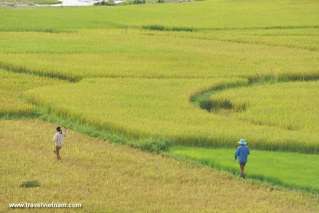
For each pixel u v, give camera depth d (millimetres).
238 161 84438
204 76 144750
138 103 118125
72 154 89125
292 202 74438
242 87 136750
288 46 184125
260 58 165750
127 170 83312
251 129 102812
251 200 74250
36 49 168125
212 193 76188
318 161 90812
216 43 185875
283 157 92375
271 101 122688
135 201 72188
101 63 153500
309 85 138625
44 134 99250
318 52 177500
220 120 108562
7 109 111375
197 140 97688
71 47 172750
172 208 70312
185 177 81750
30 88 130000
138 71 146000
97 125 105062
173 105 117688
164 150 94188
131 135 100000
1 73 140500
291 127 106750
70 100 118625
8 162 84125
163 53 168125
